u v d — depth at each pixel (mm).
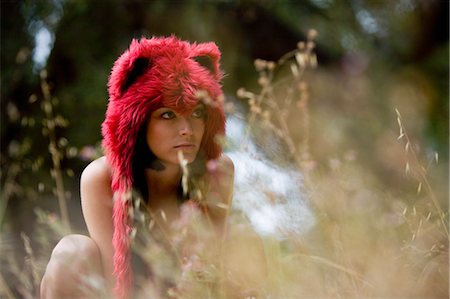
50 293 2086
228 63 6273
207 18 6195
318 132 5910
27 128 5383
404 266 2182
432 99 7445
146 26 6184
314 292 2229
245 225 2303
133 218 2211
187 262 2092
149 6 6062
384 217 2594
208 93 2201
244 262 2223
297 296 2211
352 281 2211
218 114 2252
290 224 2352
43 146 5324
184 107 2137
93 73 5754
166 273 2174
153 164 2266
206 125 2254
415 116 7098
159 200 2348
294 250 2516
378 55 7387
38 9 5727
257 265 2234
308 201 2439
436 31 7781
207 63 2291
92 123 5566
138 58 2178
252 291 2164
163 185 2334
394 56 7551
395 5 7535
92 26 5934
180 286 2088
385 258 2258
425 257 2158
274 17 6555
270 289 2244
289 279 2307
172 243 2156
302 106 3137
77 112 5586
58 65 5738
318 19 6902
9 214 4820
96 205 2250
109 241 2230
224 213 2367
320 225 2467
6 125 5352
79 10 5797
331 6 7016
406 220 2215
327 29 6887
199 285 2057
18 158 4918
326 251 2453
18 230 4746
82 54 5809
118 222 2182
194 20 6129
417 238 2207
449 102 7316
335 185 2646
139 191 2279
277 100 6125
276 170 2387
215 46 2311
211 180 2352
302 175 2492
